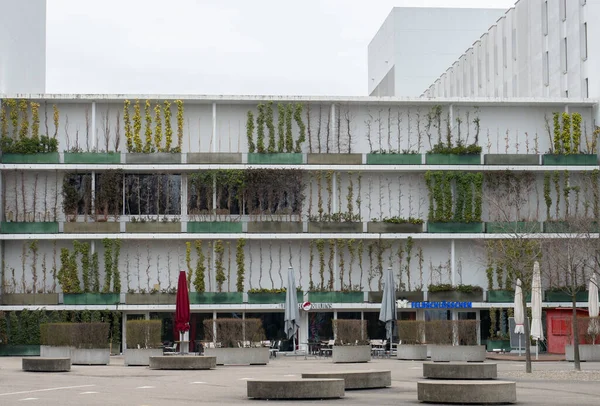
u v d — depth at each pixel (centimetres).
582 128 6438
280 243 6244
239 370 3919
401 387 2931
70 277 6047
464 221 6222
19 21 6594
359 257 6200
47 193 6184
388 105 6406
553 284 6009
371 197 6325
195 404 2383
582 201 6300
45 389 2872
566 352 4756
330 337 6184
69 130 6256
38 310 5934
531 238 5650
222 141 6328
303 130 6281
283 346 6172
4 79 6347
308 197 6278
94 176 6169
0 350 5884
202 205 6203
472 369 3186
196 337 6116
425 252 6328
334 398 2544
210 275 6172
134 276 6169
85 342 4584
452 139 6397
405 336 5028
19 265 6138
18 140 6084
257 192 6184
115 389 2878
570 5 6388
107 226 6062
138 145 6197
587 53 6275
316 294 6091
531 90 6812
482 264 6284
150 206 6200
